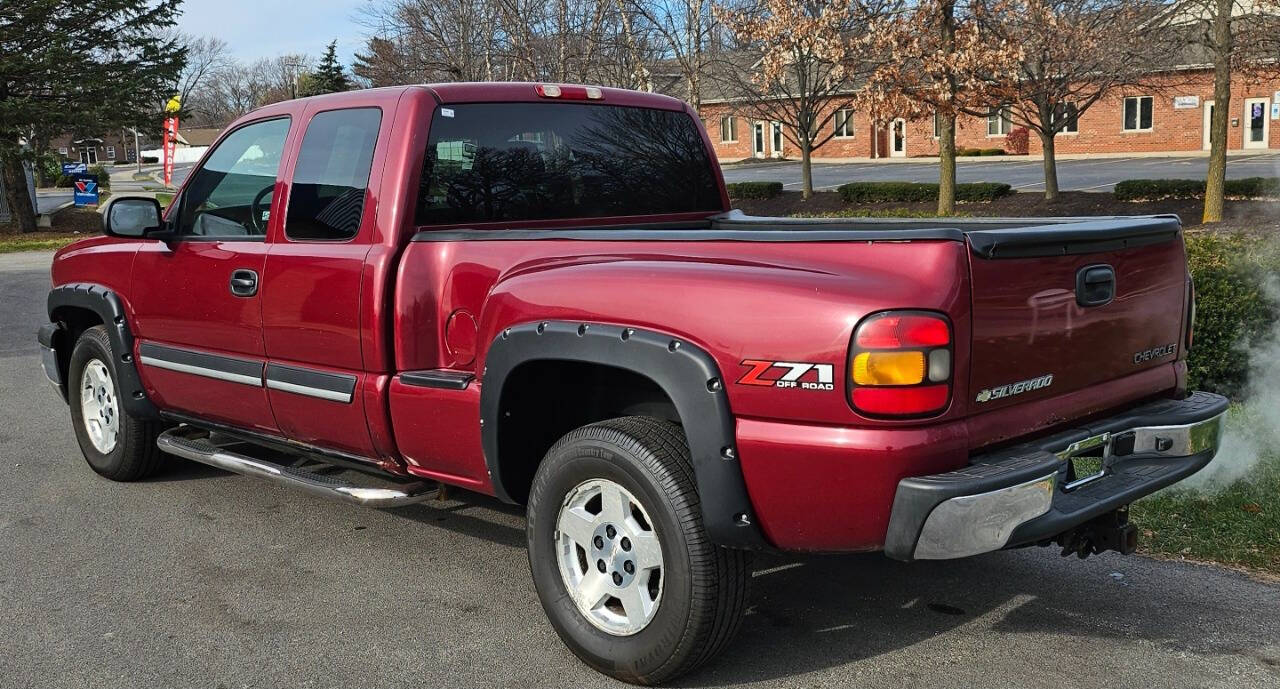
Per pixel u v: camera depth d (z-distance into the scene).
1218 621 3.84
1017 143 45.16
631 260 3.41
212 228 4.89
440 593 4.30
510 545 4.86
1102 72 20.95
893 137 48.84
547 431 3.87
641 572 3.34
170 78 30.03
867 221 4.43
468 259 3.91
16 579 4.50
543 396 3.80
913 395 2.84
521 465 3.82
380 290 3.97
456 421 3.83
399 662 3.68
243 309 4.60
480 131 4.32
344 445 4.35
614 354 3.26
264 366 4.54
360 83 31.45
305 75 59.28
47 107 27.77
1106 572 4.32
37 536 5.04
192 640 3.88
